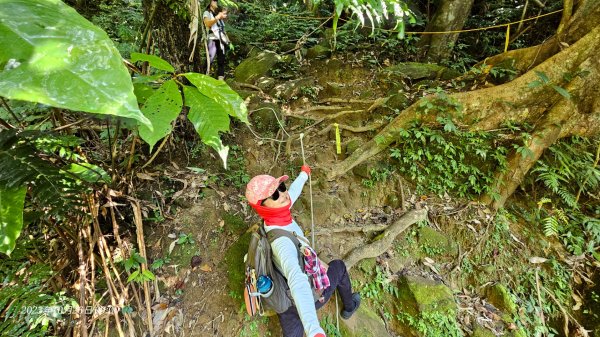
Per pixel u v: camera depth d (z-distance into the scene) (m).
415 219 2.89
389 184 3.18
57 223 2.01
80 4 4.19
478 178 3.11
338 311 2.41
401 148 3.33
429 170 3.19
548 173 2.98
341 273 2.15
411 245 2.88
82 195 2.04
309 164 3.32
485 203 3.05
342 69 4.49
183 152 3.08
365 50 4.76
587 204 3.07
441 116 3.22
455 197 3.12
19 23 0.50
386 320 2.57
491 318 2.54
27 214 1.70
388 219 3.00
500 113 3.23
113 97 0.49
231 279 2.41
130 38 3.92
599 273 2.71
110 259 2.13
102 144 2.56
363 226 2.89
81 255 2.03
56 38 0.51
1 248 1.24
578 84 3.05
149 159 2.78
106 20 4.18
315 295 1.89
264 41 5.70
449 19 4.62
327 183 3.20
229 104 1.16
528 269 2.78
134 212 2.38
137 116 0.49
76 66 0.49
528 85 3.16
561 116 3.06
